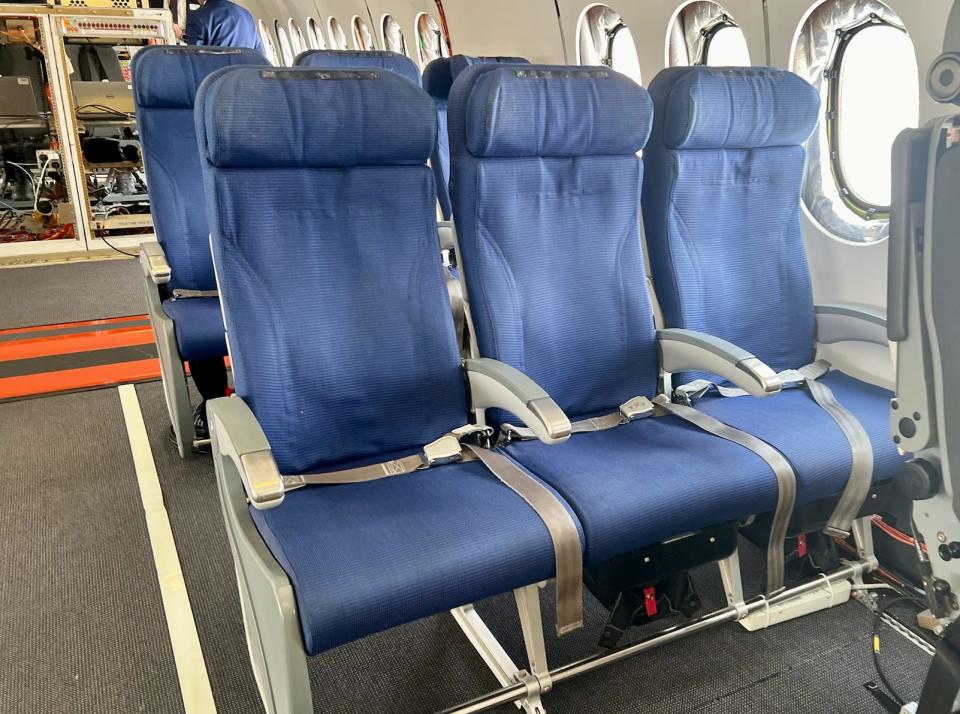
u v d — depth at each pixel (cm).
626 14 318
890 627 212
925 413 130
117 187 736
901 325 130
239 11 526
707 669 198
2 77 661
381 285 196
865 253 254
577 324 219
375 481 182
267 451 149
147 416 365
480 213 205
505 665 195
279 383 181
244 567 161
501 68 200
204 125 176
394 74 194
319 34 769
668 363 229
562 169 216
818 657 202
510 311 207
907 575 227
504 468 183
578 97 209
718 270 240
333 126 185
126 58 711
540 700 180
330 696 192
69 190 700
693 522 177
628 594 193
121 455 324
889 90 252
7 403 383
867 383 245
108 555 250
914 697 187
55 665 200
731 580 207
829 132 262
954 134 116
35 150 702
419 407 199
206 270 336
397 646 210
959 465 125
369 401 193
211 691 191
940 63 113
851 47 252
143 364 439
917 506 141
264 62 331
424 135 197
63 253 718
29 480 302
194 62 319
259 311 181
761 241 248
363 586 139
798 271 254
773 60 262
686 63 306
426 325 200
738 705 186
